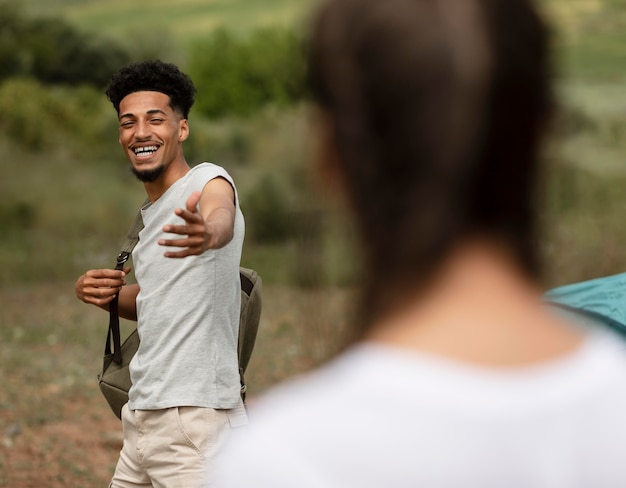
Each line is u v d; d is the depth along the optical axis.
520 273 1.34
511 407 1.24
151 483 5.27
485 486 1.21
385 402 1.24
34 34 33.16
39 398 11.92
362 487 1.21
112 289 5.34
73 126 30.39
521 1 1.33
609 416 1.27
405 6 1.31
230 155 29.23
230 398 5.13
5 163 28.42
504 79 1.29
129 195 28.25
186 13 35.00
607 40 29.70
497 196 1.32
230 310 5.21
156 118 5.41
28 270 21.52
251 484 1.25
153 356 5.12
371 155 1.32
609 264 12.00
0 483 9.05
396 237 1.33
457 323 1.30
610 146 24.12
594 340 1.36
